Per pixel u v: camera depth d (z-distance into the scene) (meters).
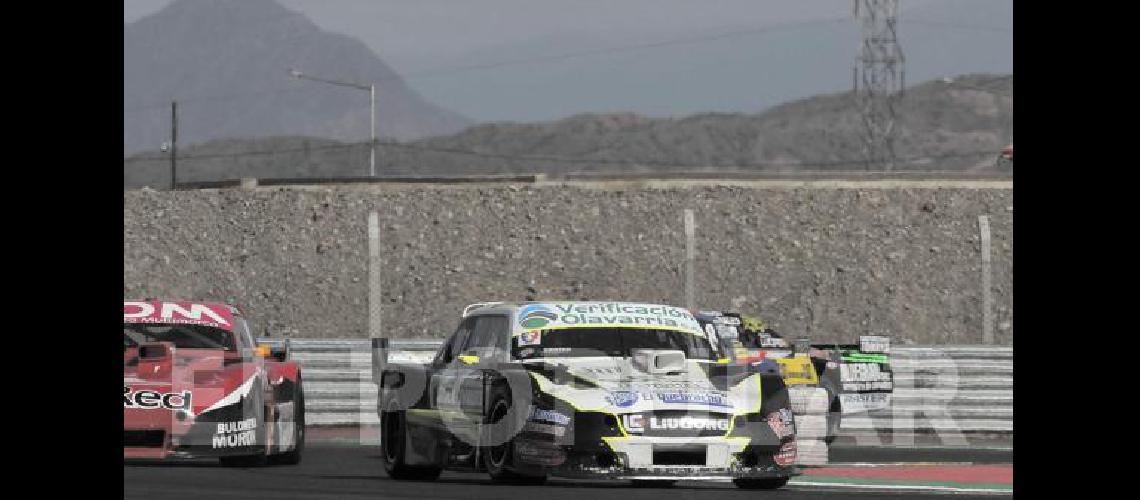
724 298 125.75
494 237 134.88
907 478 46.38
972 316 124.44
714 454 38.88
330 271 129.75
